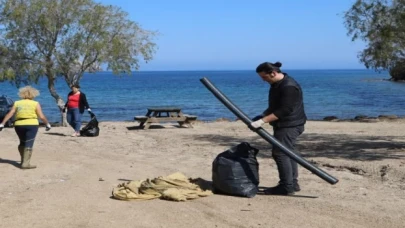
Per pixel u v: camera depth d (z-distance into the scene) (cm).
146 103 4603
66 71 2231
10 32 2169
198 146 1394
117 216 673
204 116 3300
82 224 639
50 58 2205
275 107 754
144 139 1560
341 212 691
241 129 1919
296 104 747
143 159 1148
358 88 8000
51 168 1005
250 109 3850
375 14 1479
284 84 743
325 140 1573
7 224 637
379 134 1764
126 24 2300
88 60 2252
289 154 752
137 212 691
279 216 672
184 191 765
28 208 709
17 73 2233
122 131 1812
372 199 763
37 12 2152
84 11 2209
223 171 774
